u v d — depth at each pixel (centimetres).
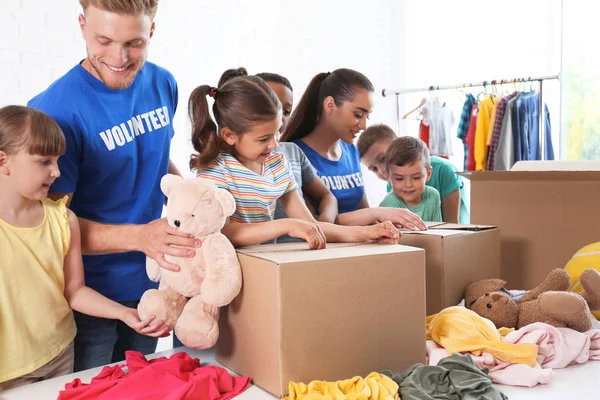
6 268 94
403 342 91
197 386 81
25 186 95
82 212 122
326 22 349
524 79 310
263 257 85
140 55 107
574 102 311
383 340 89
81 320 119
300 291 81
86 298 103
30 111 97
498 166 315
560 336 96
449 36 373
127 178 124
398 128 368
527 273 146
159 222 99
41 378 100
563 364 94
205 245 90
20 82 244
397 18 385
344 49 359
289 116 166
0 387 94
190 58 293
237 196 110
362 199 166
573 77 310
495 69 355
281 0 327
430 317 108
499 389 86
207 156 109
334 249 94
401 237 118
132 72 110
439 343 97
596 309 112
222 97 112
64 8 254
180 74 290
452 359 86
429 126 346
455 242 116
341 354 85
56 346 101
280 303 80
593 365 96
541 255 144
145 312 93
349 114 149
